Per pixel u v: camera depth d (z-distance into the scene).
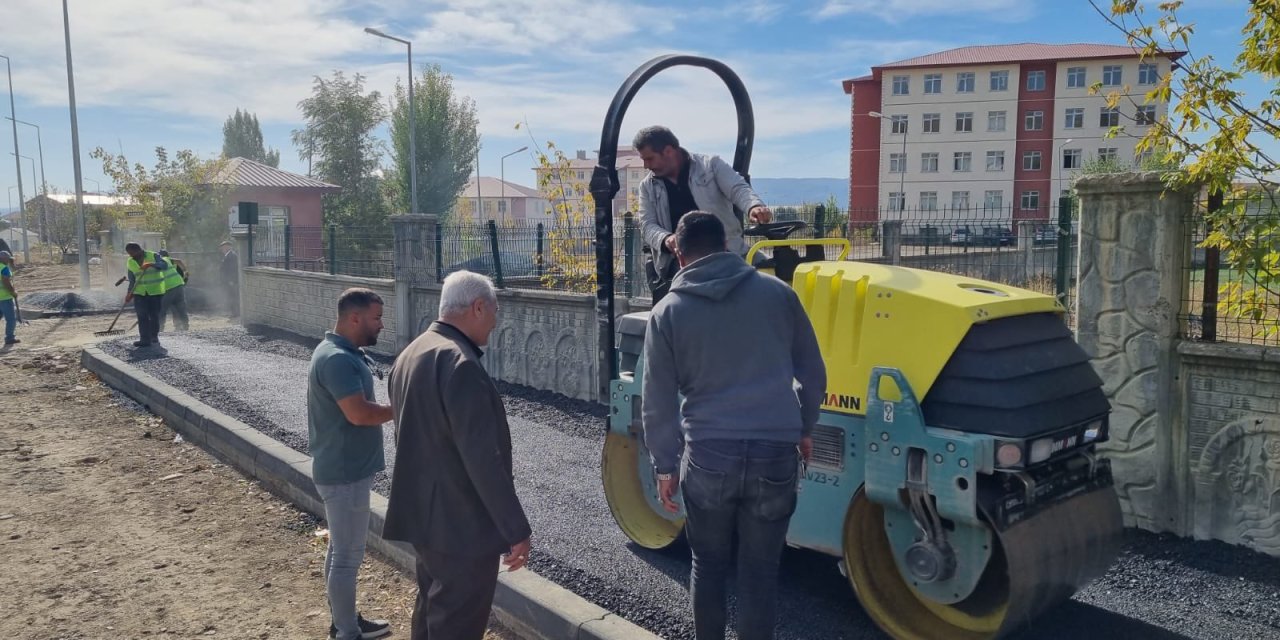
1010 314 3.64
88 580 5.24
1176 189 4.87
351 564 4.30
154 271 13.76
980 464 3.39
